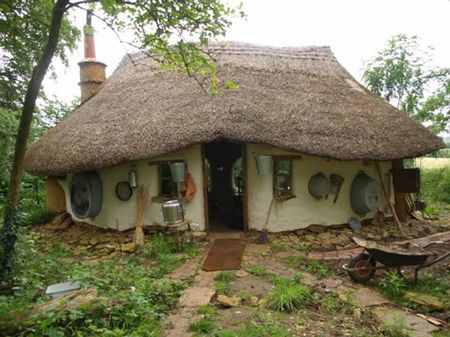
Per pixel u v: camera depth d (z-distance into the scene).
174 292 4.96
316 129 7.63
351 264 5.39
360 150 7.50
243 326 4.01
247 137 7.02
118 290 4.83
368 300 4.77
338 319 4.26
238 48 9.95
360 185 8.20
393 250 5.15
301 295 4.67
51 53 5.41
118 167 8.30
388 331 3.99
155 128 7.52
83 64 11.76
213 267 6.02
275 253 6.81
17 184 5.39
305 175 8.05
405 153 7.97
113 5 4.77
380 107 9.24
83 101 11.20
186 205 7.83
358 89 10.08
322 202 8.19
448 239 6.09
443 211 11.26
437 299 4.70
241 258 6.41
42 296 4.55
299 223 8.02
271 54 10.11
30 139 11.78
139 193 7.97
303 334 3.88
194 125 7.23
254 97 8.08
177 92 8.54
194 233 7.57
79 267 5.63
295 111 8.00
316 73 10.06
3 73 10.72
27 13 7.14
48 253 7.35
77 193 8.64
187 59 5.86
